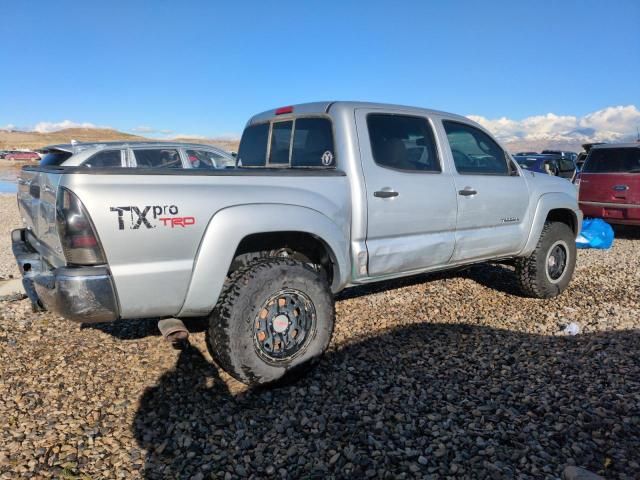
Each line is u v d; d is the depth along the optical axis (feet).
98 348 14.46
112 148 33.45
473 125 17.28
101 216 9.84
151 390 12.03
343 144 13.58
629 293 20.17
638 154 31.83
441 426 10.23
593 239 29.86
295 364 11.91
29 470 9.05
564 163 22.91
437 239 15.39
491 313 17.58
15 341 14.94
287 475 8.89
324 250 13.39
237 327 11.16
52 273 10.23
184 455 9.52
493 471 8.75
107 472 9.02
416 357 13.78
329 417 10.73
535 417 10.49
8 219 50.49
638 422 10.16
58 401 11.52
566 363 13.12
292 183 12.37
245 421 10.66
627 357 13.32
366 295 19.67
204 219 10.89
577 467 8.62
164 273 10.53
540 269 18.70
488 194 16.72
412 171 14.80
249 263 11.87
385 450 9.48
